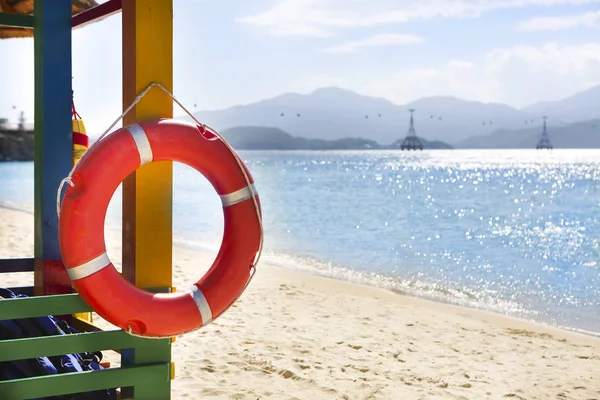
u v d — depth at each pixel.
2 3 4.53
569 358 5.85
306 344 5.73
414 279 11.05
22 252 10.04
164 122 2.76
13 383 2.60
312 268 11.84
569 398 4.63
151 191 2.86
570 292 10.19
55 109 3.33
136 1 2.77
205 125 2.86
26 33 4.97
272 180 55.16
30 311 2.63
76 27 4.21
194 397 4.14
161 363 2.88
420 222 22.16
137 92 2.80
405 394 4.49
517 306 9.02
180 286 8.27
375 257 13.70
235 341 5.65
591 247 16.03
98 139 2.69
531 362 5.64
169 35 2.84
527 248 15.76
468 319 7.48
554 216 25.09
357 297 8.41
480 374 5.14
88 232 2.59
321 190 40.69
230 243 2.88
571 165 113.94
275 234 17.67
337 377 4.79
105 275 2.63
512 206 29.86
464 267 12.60
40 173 3.36
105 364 3.53
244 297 7.86
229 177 2.84
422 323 7.04
